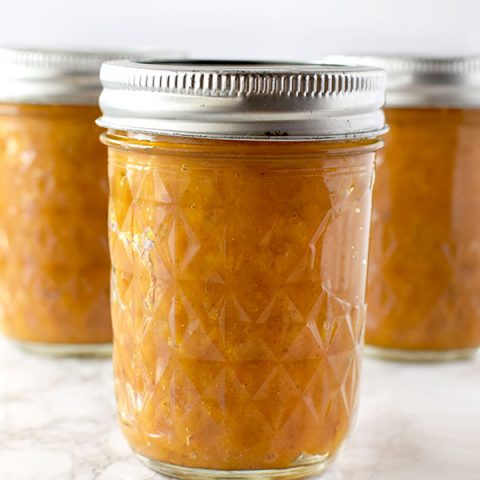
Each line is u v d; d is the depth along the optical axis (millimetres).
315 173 359
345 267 373
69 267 467
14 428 415
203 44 601
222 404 368
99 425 418
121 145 366
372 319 474
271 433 370
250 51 601
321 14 597
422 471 391
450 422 424
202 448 372
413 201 462
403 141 458
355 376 387
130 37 602
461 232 465
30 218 466
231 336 365
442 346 474
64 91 448
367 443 409
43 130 457
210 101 348
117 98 364
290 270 362
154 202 365
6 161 466
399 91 449
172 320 368
